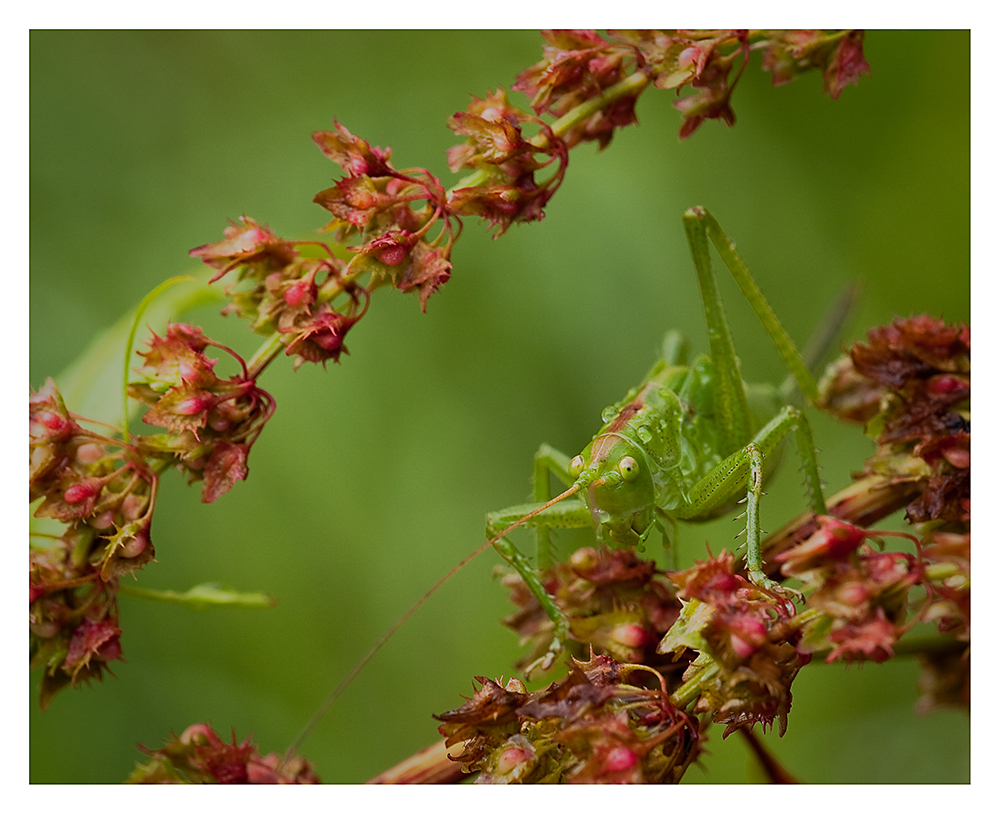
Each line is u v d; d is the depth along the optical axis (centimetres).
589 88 31
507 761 30
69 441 30
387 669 35
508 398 35
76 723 34
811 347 34
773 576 31
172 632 35
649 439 33
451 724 30
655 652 30
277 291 30
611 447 32
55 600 30
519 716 30
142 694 35
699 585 30
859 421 32
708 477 33
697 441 33
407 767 31
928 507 31
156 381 30
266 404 30
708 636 29
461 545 35
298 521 35
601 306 35
